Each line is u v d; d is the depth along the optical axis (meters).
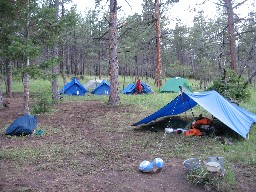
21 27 10.38
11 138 9.17
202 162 6.07
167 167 6.61
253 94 19.48
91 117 12.62
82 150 7.89
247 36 19.97
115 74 15.57
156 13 24.44
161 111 10.10
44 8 10.43
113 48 15.34
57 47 14.72
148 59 53.19
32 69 10.56
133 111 13.77
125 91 22.78
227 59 23.64
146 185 5.71
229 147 7.97
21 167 6.61
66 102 17.66
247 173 6.23
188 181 5.85
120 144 8.50
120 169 6.49
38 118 12.44
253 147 7.96
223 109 9.31
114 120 11.95
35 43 10.90
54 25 10.79
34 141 8.82
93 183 5.76
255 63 16.31
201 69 31.42
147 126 10.68
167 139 8.91
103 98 20.05
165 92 22.80
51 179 5.94
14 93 24.02
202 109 13.13
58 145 8.38
